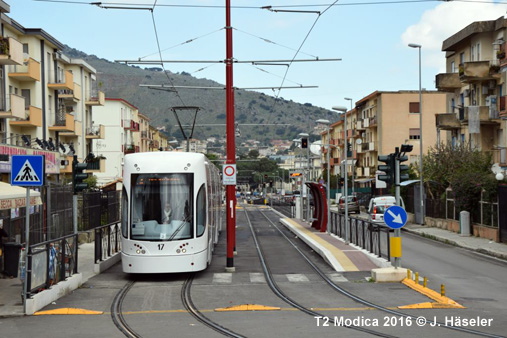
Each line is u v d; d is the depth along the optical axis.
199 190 18.92
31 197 16.81
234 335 10.40
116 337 10.45
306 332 10.58
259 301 14.16
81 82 51.53
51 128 43.22
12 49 32.56
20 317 12.65
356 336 10.17
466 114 43.53
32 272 13.24
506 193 28.42
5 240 18.86
